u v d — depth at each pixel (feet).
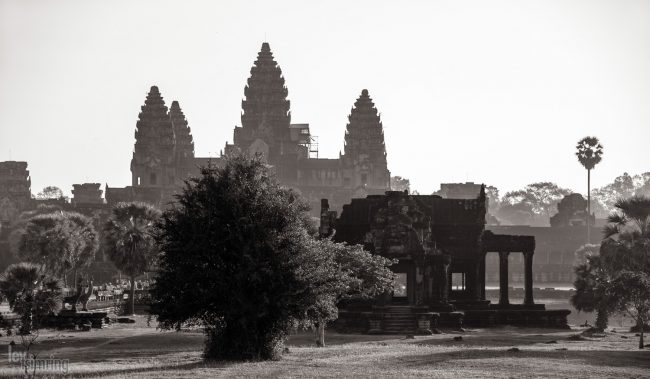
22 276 355.15
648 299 341.62
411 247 411.75
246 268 238.27
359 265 335.67
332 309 255.91
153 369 226.38
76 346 321.11
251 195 243.81
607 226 459.32
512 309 445.78
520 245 453.17
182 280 239.91
